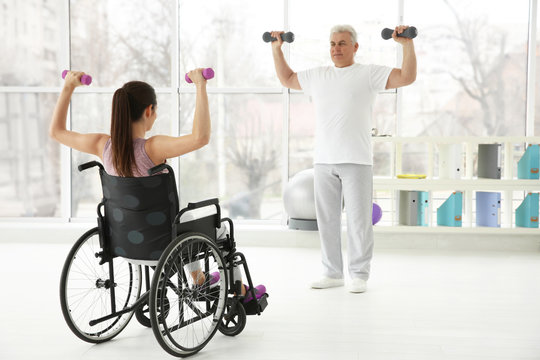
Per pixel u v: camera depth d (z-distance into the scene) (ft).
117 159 6.56
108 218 6.93
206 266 7.11
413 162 15.56
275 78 15.64
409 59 9.30
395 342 7.38
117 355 6.93
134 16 15.67
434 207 15.58
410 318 8.40
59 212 16.01
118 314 7.01
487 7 15.17
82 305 9.05
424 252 13.69
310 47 15.48
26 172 15.90
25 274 11.21
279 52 10.21
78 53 15.74
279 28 15.53
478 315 8.56
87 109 15.75
